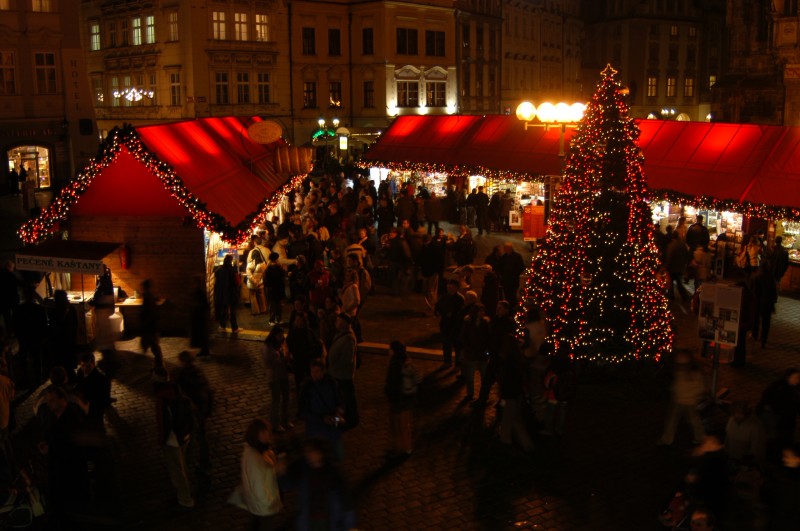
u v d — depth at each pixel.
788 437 11.38
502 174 29.27
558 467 11.55
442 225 34.44
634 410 13.66
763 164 22.75
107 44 57.66
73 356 15.02
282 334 12.80
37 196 38.75
